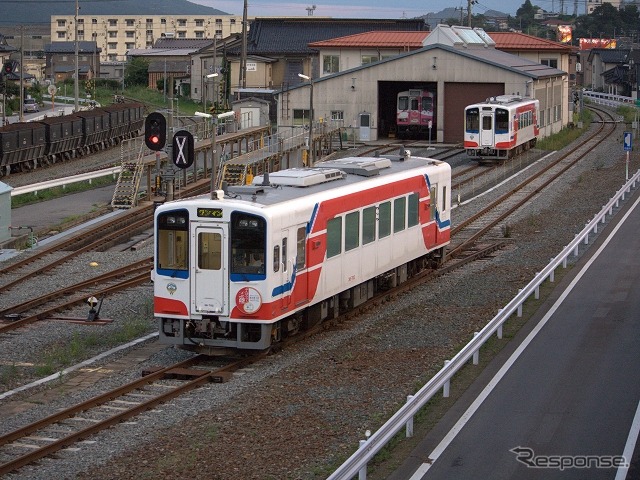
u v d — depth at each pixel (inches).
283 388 769.6
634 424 659.4
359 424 673.6
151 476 576.4
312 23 4296.3
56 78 6151.6
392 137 3238.2
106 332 980.6
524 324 957.2
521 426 658.2
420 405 649.6
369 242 1069.1
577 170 2365.9
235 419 685.9
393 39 3580.2
